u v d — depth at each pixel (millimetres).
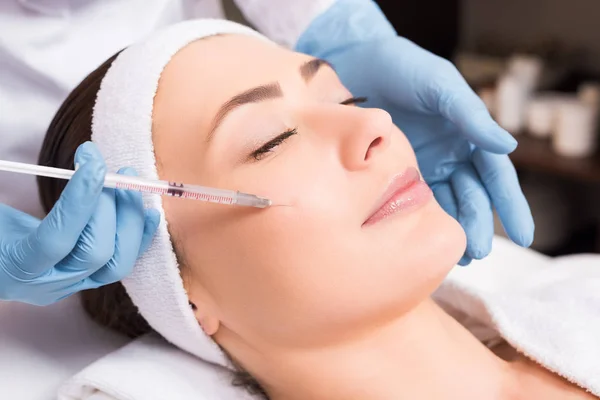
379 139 781
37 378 972
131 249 740
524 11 2414
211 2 1341
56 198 978
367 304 771
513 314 968
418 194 798
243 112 792
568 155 2018
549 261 1360
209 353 933
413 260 767
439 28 2396
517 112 2189
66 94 1142
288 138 785
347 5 1272
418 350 854
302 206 756
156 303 885
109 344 1051
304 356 847
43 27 1105
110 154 846
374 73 1171
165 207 826
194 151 806
